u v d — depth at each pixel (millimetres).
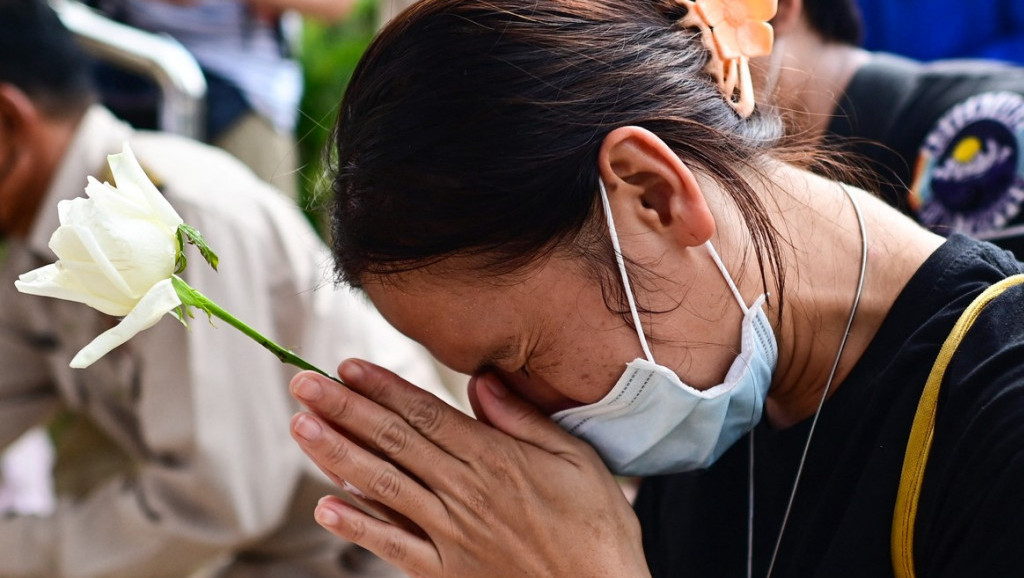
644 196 1014
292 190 2912
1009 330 960
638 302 1020
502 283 995
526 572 1099
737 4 1063
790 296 1073
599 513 1095
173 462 1682
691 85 1039
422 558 1115
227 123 2766
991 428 913
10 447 1930
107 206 906
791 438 1116
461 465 1098
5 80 1718
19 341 1868
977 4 2117
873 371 1051
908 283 1052
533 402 1153
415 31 972
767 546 1145
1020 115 1563
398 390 1106
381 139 957
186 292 953
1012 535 880
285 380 1742
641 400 1068
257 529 1686
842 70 1718
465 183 940
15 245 1854
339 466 1084
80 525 1745
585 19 1007
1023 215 1565
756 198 1049
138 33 2459
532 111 949
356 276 1039
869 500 995
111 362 1753
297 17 3346
